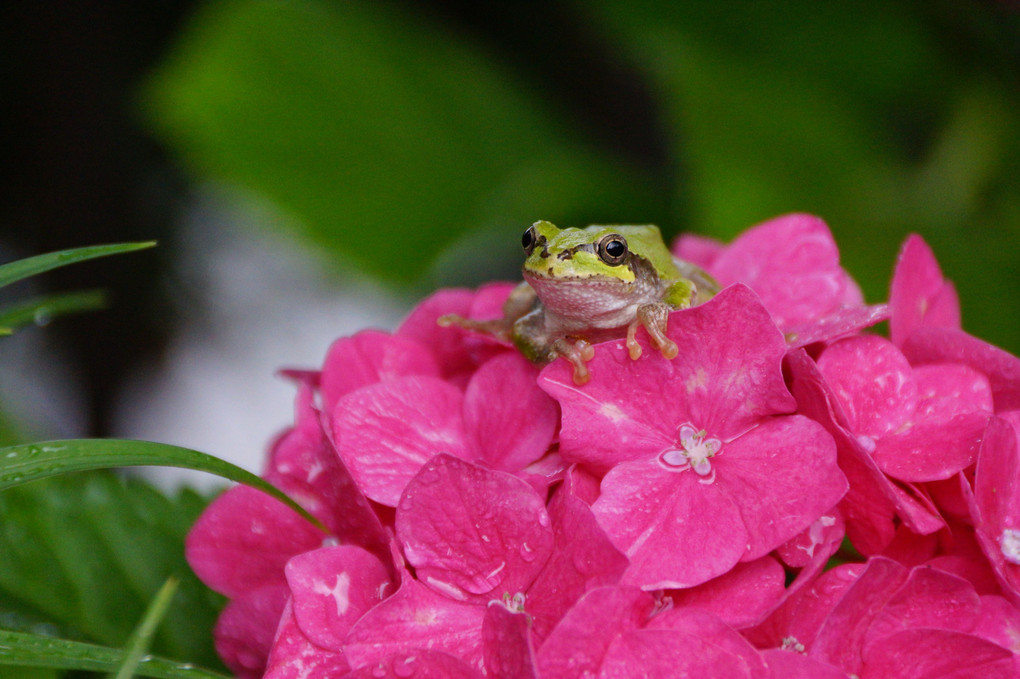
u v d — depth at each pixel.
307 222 0.80
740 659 0.47
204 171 0.82
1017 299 0.76
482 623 0.47
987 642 0.47
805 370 0.48
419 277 0.81
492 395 0.50
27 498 0.53
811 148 0.82
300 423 0.51
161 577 0.53
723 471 0.48
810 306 0.51
